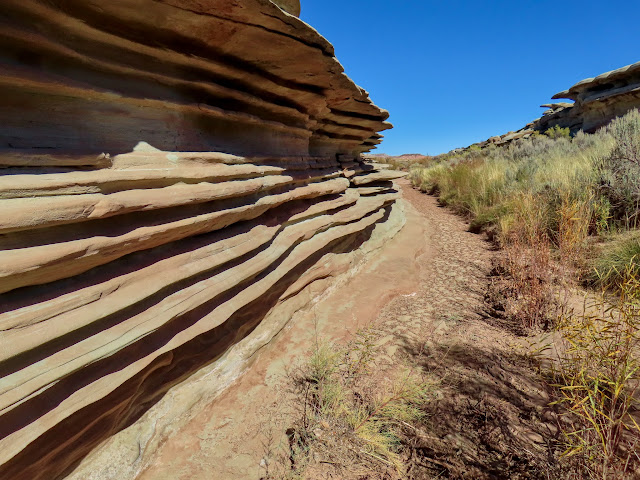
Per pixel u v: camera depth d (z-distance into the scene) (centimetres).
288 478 190
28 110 153
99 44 177
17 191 130
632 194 492
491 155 1602
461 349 312
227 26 212
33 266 131
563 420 215
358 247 543
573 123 1833
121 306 169
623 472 163
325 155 554
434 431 220
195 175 219
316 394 256
